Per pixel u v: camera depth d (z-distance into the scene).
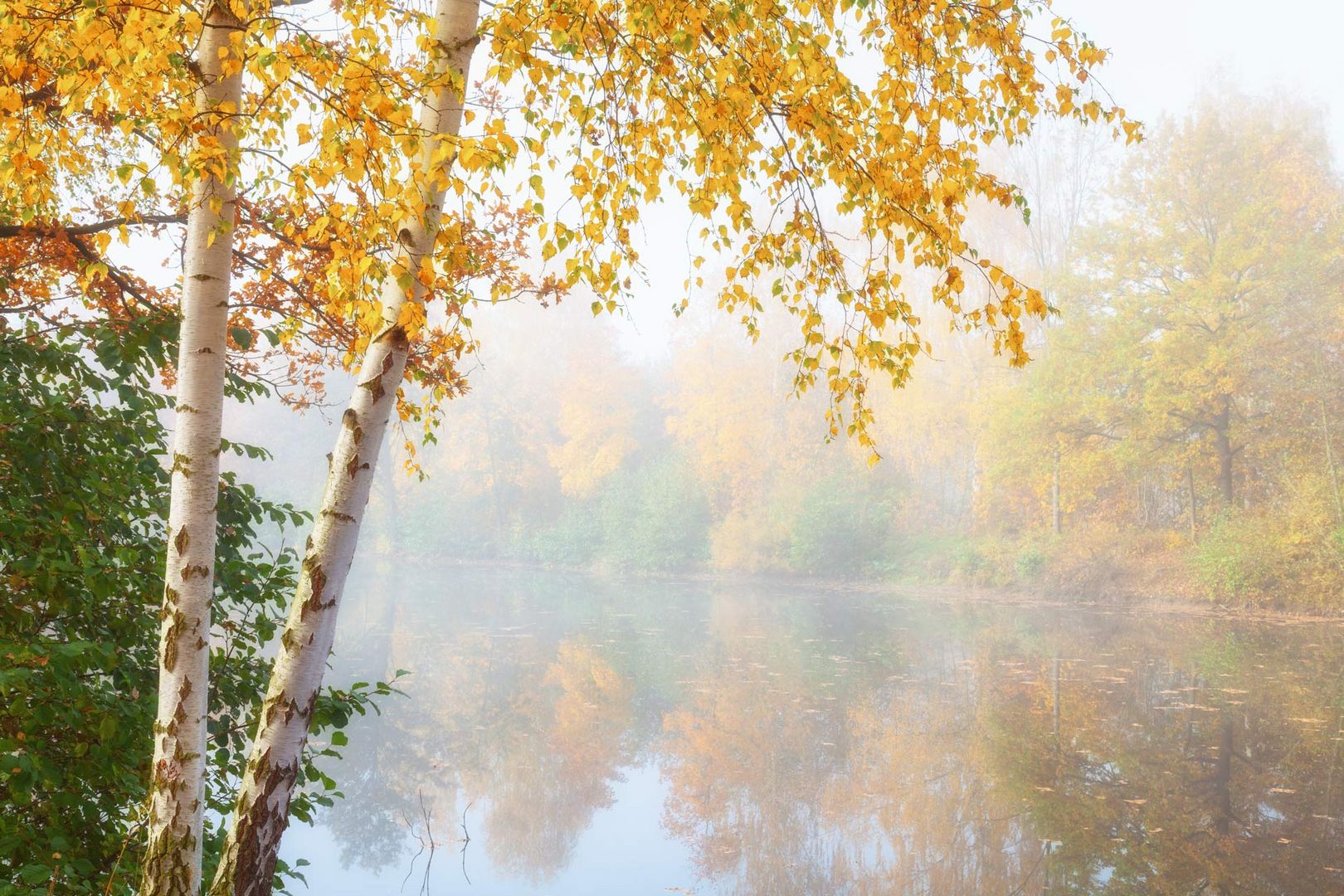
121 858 2.96
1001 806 8.52
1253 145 23.38
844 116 3.32
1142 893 6.57
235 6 2.68
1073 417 24.17
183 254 4.70
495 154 2.44
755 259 3.58
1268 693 12.57
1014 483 26.25
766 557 31.53
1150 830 7.81
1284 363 22.11
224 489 3.94
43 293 4.79
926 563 28.08
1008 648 16.70
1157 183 23.70
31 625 3.24
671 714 12.38
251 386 4.30
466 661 16.22
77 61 2.75
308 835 8.16
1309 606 19.92
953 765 9.82
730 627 20.23
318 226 2.72
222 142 2.76
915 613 22.09
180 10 2.67
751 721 11.94
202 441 2.83
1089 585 23.48
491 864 7.46
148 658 3.66
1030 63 3.37
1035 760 9.88
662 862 7.43
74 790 3.07
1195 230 23.69
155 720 3.07
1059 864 7.14
